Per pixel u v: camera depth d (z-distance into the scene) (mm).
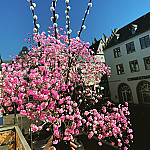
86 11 1682
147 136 5152
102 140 4895
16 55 3512
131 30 13961
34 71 1424
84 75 4062
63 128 1508
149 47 11734
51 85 1557
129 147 4297
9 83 1419
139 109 10945
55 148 1394
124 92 14336
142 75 12289
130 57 13531
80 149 1891
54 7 1562
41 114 1344
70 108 1601
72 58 1965
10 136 2736
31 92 1276
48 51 2254
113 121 2533
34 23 1576
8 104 1390
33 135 4945
